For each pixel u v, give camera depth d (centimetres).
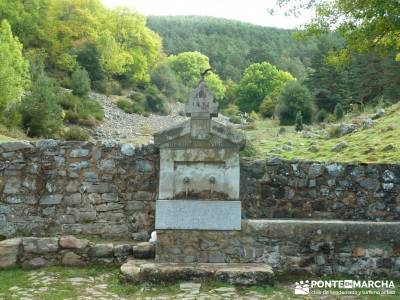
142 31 7094
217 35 12119
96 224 823
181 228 729
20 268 746
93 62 5616
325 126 2877
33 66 4184
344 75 4547
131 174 828
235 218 728
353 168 809
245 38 12431
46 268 741
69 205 827
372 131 2009
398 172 806
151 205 823
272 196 810
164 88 6800
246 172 813
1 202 824
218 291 629
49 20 5756
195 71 8569
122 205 826
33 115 3030
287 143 2188
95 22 6253
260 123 4444
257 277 661
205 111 744
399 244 715
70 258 755
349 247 719
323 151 1862
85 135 3250
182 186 741
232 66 9950
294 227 724
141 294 622
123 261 756
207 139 740
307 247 721
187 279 665
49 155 833
